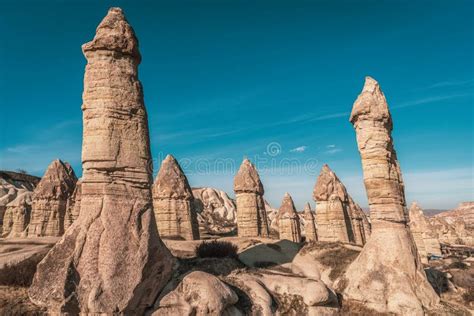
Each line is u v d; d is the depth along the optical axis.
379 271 18.22
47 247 18.95
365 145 20.45
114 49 14.08
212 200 104.25
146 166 13.80
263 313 14.77
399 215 19.31
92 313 10.80
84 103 13.66
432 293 17.73
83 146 13.27
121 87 13.91
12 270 13.48
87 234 12.09
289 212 40.22
